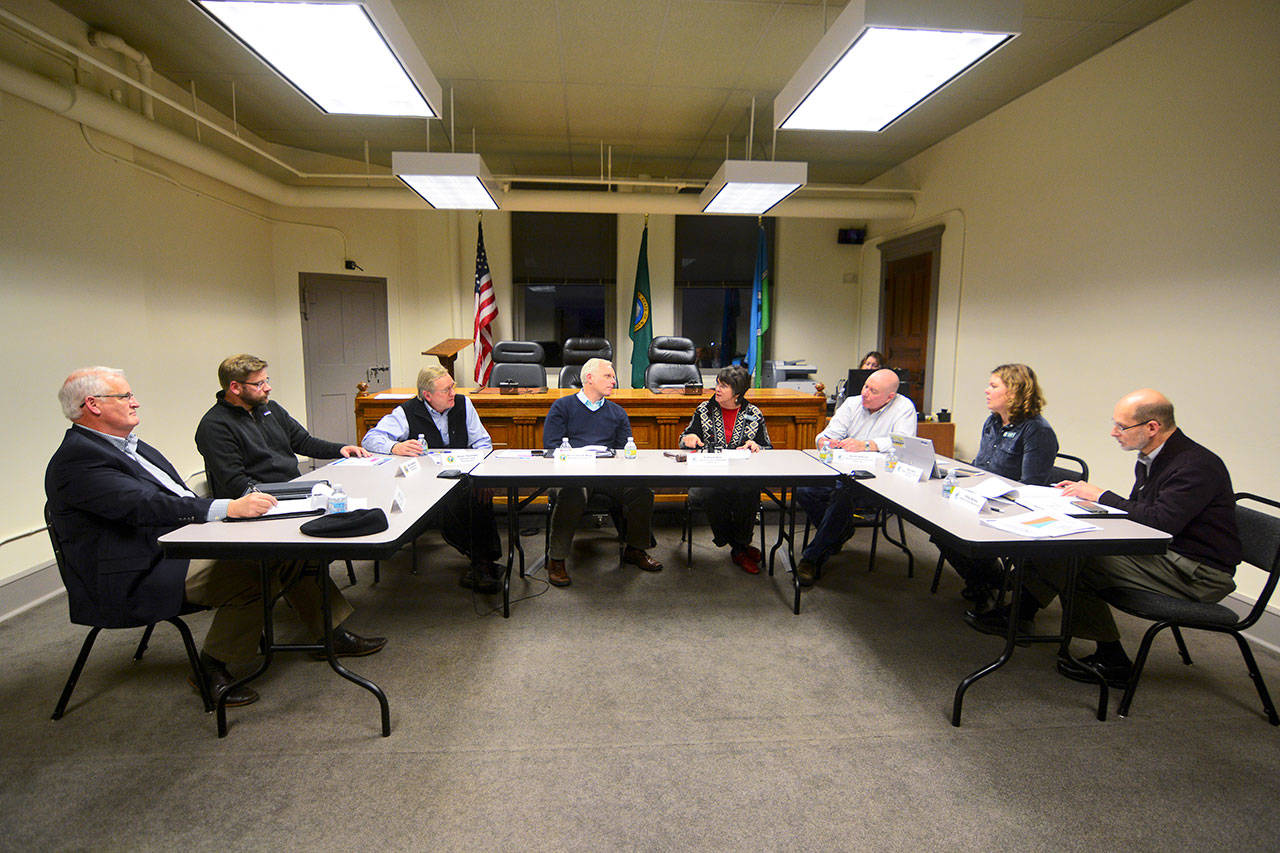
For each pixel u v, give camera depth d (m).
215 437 2.44
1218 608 1.92
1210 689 2.14
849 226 6.69
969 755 1.79
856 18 2.08
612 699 2.06
